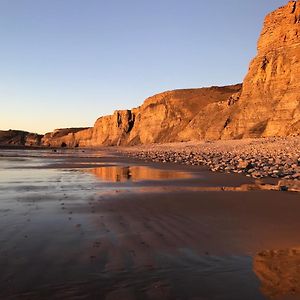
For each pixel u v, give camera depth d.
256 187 14.94
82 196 12.82
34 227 8.11
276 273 5.39
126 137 168.38
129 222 8.67
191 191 13.93
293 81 67.06
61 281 5.05
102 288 4.84
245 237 7.38
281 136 58.28
